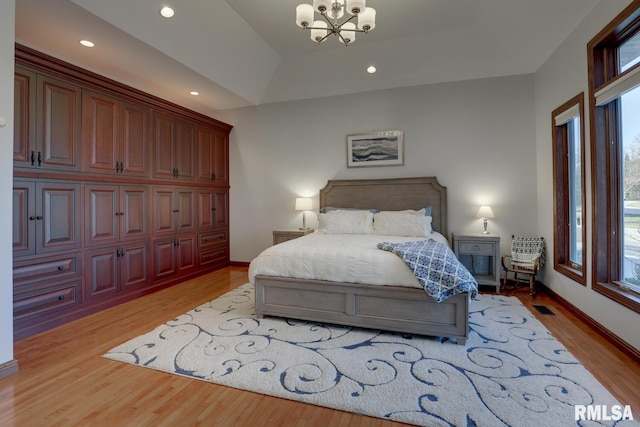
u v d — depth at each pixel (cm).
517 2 300
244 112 532
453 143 431
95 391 181
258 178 528
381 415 158
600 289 249
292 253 276
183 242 437
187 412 163
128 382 190
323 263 263
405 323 242
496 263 373
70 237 293
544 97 366
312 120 497
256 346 233
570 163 329
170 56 328
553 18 293
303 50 425
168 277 409
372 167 469
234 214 539
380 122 462
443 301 234
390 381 186
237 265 539
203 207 478
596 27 250
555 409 159
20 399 174
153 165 388
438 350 224
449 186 434
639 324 206
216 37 351
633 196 232
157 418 159
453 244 410
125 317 298
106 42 297
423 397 171
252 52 407
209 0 309
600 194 254
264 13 342
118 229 341
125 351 227
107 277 328
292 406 167
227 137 536
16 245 253
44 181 273
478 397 170
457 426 149
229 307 323
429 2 323
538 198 394
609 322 239
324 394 175
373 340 241
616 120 247
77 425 154
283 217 516
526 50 362
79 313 297
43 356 222
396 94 454
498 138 413
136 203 364
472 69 411
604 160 253
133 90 353
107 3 252
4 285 197
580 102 277
